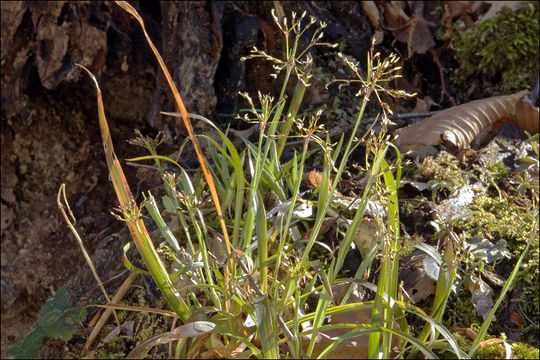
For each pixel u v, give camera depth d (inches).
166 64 100.0
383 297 57.3
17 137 114.5
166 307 69.9
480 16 107.0
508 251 72.1
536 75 102.6
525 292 69.9
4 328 109.3
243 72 99.5
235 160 64.3
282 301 58.2
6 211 112.9
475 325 66.7
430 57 107.8
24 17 106.4
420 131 90.4
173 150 99.2
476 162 87.5
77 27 107.0
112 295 75.0
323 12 104.1
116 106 113.0
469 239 73.6
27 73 111.5
